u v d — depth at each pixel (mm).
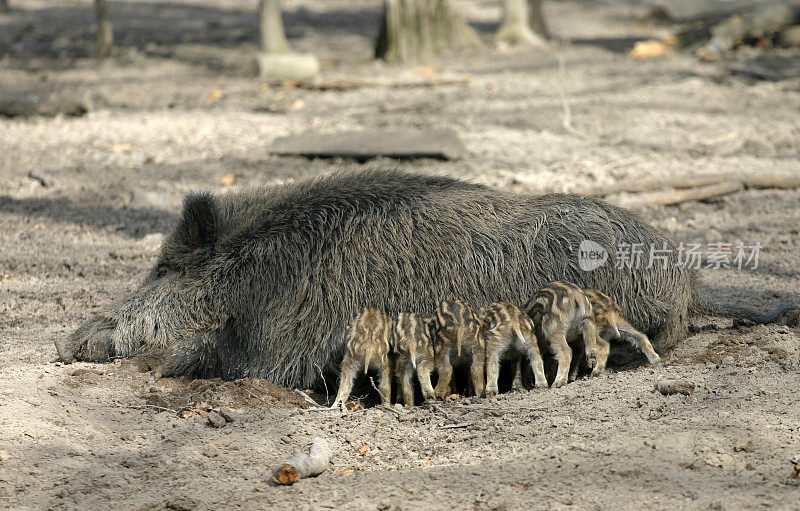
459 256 16469
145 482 12258
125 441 13484
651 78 53219
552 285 15805
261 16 57938
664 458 12250
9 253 25734
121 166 36062
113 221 29312
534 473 12156
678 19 73625
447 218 16703
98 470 12500
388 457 13219
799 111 43406
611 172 33469
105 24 62406
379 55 62875
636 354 17297
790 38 59125
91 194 32406
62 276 23766
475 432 13828
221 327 16719
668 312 17031
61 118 44500
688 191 30562
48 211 30422
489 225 16781
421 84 52812
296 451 12867
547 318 15539
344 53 68000
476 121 43156
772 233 27188
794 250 25453
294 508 11508
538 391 15258
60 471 12391
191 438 13633
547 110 45438
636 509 10969
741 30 59406
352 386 15500
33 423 13523
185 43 70938
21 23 80062
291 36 78188
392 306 16359
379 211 16750
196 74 57719
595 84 52125
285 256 16531
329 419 14625
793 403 13789
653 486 11508
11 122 43750
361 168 18547
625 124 41875
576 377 16703
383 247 16438
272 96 50094
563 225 16781
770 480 11531
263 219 17094
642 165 34688
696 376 15352
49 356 17609
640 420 13648
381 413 14820
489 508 11273
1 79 54469
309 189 17672
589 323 15461
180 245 17172
